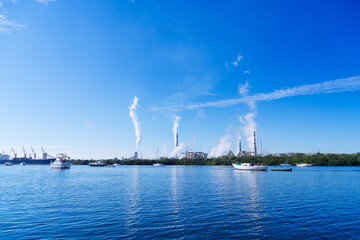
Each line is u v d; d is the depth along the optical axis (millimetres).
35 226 24359
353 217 27797
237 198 40906
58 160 184875
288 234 21891
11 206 34625
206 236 21297
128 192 49125
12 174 119875
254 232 22375
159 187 58031
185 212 30188
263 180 77500
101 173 128375
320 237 21156
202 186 59969
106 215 28766
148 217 27703
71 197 42750
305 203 36250
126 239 20469
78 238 20766
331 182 70500
